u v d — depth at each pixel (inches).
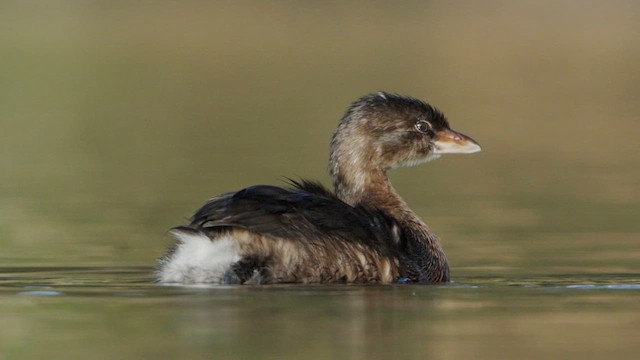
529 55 2052.2
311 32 2377.0
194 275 563.2
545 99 1624.0
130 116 1470.2
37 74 1796.3
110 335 489.1
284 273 562.3
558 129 1370.6
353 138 666.8
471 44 2186.3
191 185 996.6
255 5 2709.2
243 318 514.6
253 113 1497.3
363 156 666.2
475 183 1024.9
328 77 1830.7
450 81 1776.6
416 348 475.2
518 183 1021.2
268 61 2043.6
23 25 2314.2
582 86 1748.3
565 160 1154.7
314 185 611.8
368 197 663.1
